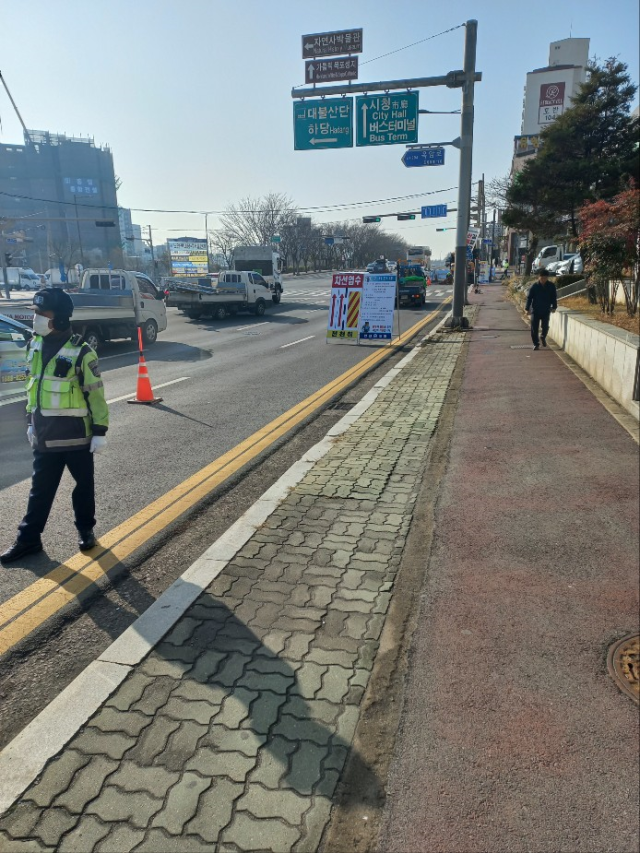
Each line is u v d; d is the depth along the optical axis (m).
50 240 94.69
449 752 2.39
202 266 77.81
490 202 66.56
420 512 4.74
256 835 2.02
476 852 1.98
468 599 3.50
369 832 2.05
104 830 2.04
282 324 23.70
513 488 5.18
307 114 16.98
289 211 79.94
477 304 29.56
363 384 10.76
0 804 2.13
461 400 8.68
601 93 23.92
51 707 2.60
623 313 11.76
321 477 5.57
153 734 2.45
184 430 7.54
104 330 16.05
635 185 15.23
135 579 3.85
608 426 6.86
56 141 125.69
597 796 2.19
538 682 2.80
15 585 3.76
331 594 3.54
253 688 2.73
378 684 2.77
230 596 3.52
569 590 3.59
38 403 3.97
